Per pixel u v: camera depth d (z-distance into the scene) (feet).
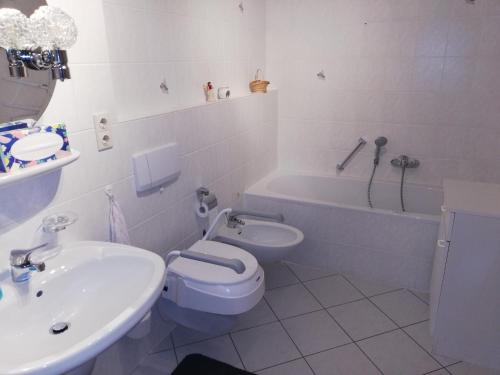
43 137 3.80
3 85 3.82
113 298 4.08
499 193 6.20
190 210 7.18
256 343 6.73
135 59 5.74
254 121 9.34
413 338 6.78
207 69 7.59
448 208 5.64
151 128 5.92
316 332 6.97
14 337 3.56
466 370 6.07
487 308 5.88
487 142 8.75
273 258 7.50
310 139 10.57
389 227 8.11
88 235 5.03
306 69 10.03
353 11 9.14
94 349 3.01
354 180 10.23
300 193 10.82
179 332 7.04
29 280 3.81
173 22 6.46
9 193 4.01
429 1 8.41
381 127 9.67
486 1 7.97
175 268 5.90
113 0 5.23
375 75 9.36
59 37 3.85
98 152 5.03
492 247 5.60
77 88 4.61
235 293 5.55
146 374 6.10
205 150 7.43
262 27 9.92
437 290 6.22
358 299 7.91
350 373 6.06
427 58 8.76
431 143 9.27
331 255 8.89
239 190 9.06
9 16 3.54
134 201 5.77
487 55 8.25
